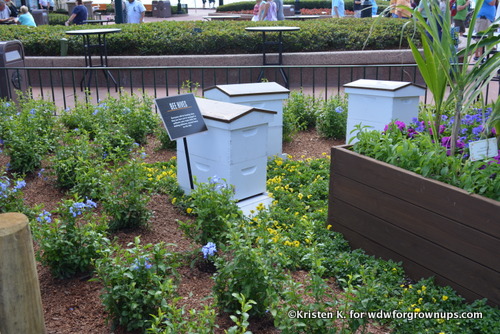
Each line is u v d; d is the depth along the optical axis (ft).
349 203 15.48
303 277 13.89
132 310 11.01
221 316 11.98
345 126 26.48
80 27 50.44
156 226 16.62
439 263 13.01
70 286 13.11
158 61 44.60
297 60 43.91
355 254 14.83
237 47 46.11
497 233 11.55
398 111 22.20
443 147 14.24
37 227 13.69
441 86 14.73
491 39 13.26
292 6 93.50
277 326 10.44
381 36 45.03
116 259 11.40
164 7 112.68
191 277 13.61
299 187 20.01
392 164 14.23
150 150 24.95
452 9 38.75
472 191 12.13
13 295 9.30
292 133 26.37
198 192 14.79
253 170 18.02
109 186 16.12
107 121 25.46
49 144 21.42
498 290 11.71
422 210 13.23
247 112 17.07
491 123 13.93
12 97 30.42
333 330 10.54
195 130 17.12
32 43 46.47
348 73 44.11
